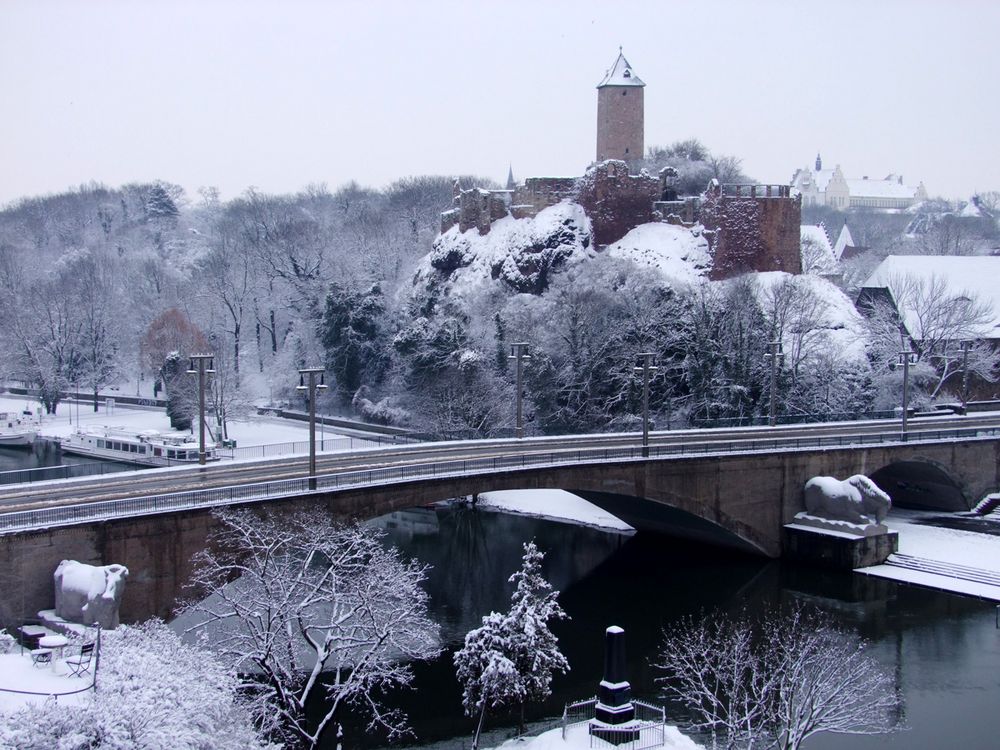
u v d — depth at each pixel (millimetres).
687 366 116062
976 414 121875
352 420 134250
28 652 41500
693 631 63531
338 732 47906
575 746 44594
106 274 186875
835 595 79188
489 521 103312
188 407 123250
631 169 161750
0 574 49125
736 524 86562
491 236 156875
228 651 46438
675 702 58219
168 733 32469
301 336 156750
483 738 53656
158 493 58406
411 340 129875
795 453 88500
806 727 46469
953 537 91875
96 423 137125
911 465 101562
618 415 114875
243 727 39031
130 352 168750
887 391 121750
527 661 48281
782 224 147000
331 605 63156
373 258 177250
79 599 49094
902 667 64250
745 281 128250
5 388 171500
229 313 172750
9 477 97812
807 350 119875
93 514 53656
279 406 147500
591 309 120375
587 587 81125
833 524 86625
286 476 66000
